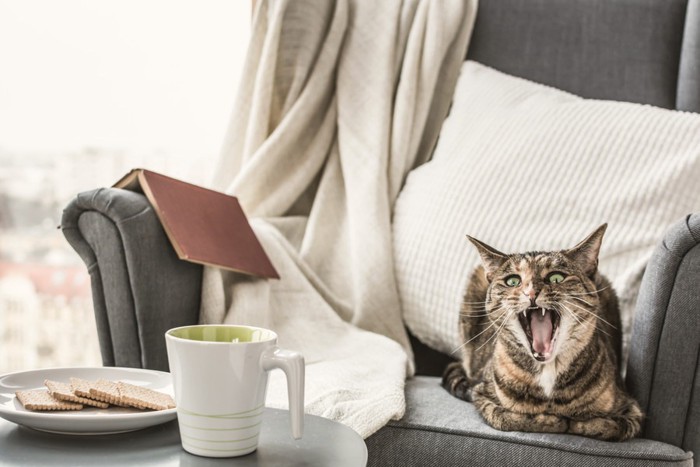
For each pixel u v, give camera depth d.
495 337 1.16
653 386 1.11
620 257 1.36
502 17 1.81
